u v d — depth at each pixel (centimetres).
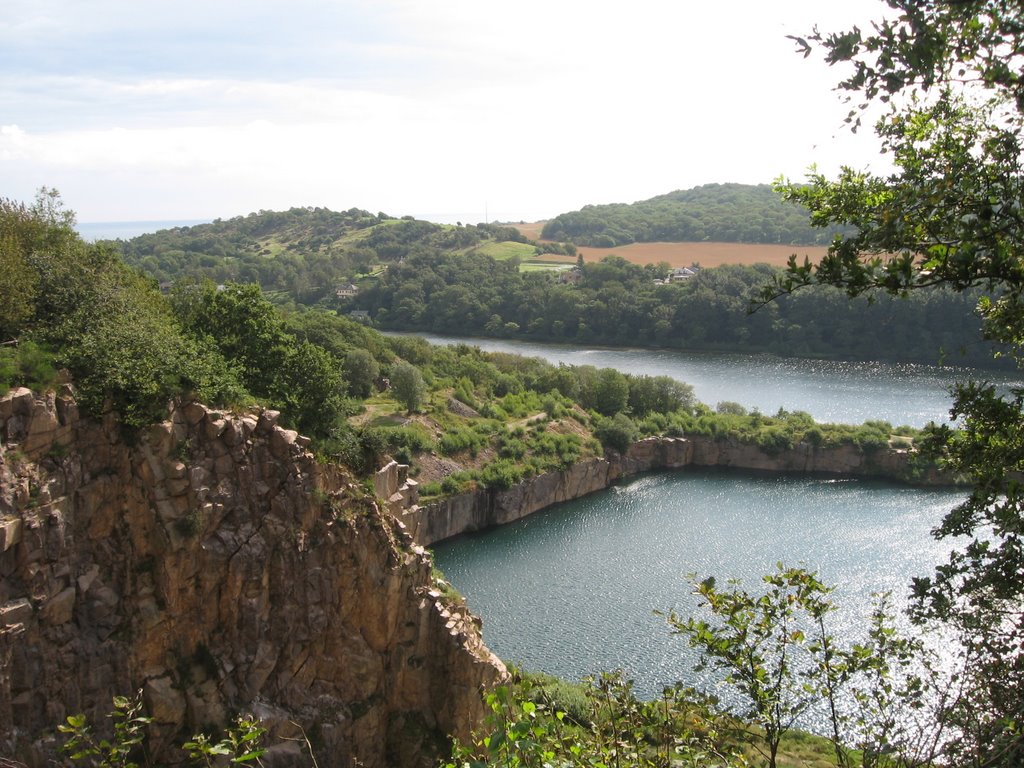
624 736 1375
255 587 3020
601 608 6100
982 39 968
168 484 2866
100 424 2783
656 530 7875
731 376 14112
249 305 3828
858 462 9788
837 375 13850
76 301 3042
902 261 969
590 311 18575
